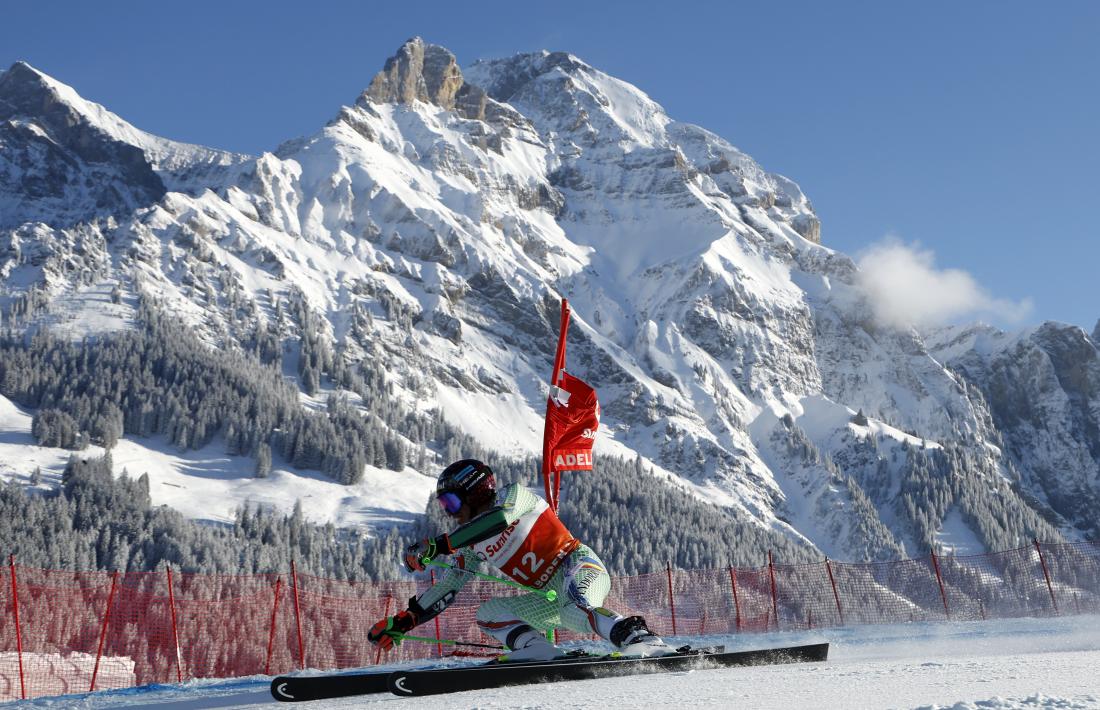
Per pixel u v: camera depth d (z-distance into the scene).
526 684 4.20
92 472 121.31
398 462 170.12
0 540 96.31
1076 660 3.73
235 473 156.25
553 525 4.49
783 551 159.88
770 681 3.55
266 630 24.27
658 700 3.04
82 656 25.56
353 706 3.71
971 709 2.39
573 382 6.34
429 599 4.49
